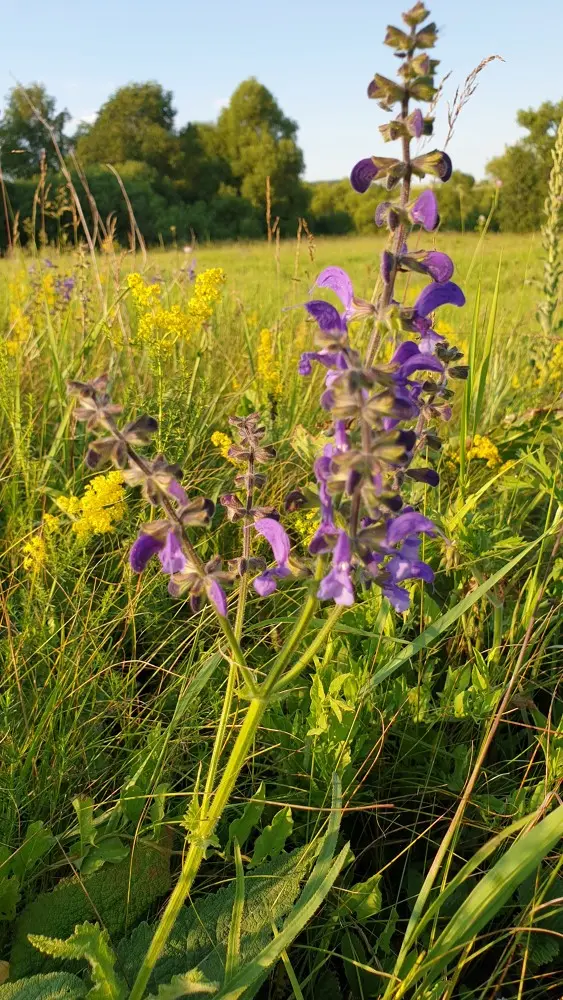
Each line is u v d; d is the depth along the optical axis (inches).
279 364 186.4
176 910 68.0
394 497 56.7
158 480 58.5
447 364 104.8
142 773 89.4
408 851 94.3
